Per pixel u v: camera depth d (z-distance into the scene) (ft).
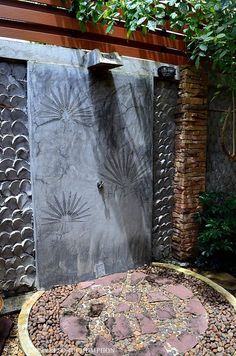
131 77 8.27
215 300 7.36
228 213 9.55
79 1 7.02
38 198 7.26
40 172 7.21
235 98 10.28
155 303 7.16
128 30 7.56
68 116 7.42
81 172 7.79
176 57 9.09
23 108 6.97
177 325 6.41
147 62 8.56
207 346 5.84
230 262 9.56
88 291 7.59
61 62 7.20
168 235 9.92
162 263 9.44
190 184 9.50
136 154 8.67
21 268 7.38
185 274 8.67
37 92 6.94
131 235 8.89
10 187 7.01
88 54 7.46
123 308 6.92
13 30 6.58
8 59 6.57
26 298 7.29
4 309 6.85
